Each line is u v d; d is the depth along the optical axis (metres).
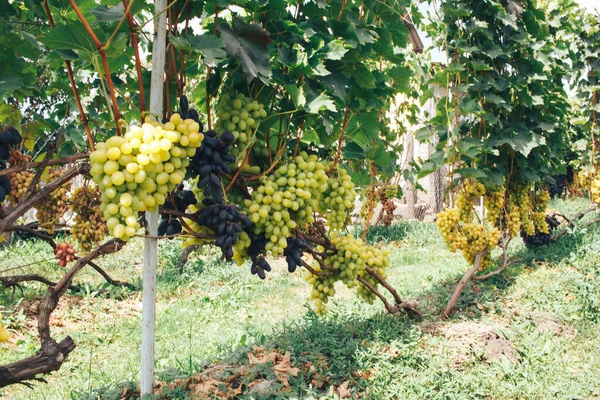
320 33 3.32
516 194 6.91
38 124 3.44
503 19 5.81
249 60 2.77
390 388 4.06
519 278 6.69
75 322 6.37
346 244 4.20
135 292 7.53
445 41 5.79
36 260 8.29
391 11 3.82
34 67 3.57
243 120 2.97
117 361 5.14
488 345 4.80
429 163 5.96
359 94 3.61
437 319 5.48
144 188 2.27
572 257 7.27
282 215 3.12
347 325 5.02
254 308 6.94
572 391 4.27
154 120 2.58
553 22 7.66
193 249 9.47
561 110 7.40
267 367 3.88
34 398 4.36
